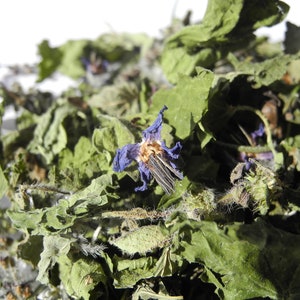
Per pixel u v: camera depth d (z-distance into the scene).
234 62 0.20
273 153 0.18
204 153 0.18
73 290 0.17
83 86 0.24
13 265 0.19
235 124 0.19
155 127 0.16
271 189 0.16
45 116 0.21
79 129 0.20
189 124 0.17
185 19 0.24
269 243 0.16
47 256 0.17
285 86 0.19
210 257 0.16
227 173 0.18
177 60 0.21
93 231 0.17
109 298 0.17
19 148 0.21
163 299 0.16
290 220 0.17
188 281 0.17
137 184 0.17
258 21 0.19
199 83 0.17
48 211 0.16
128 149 0.16
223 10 0.19
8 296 0.18
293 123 0.19
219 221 0.16
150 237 0.16
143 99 0.21
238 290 0.16
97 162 0.18
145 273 0.16
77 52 0.25
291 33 0.20
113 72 0.25
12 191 0.19
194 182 0.17
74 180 0.18
